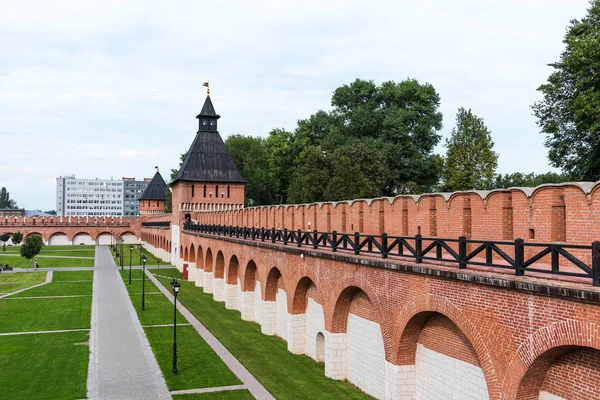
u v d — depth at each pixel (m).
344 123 61.09
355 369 20.97
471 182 47.94
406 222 18.30
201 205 62.97
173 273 61.00
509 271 12.21
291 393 20.09
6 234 97.31
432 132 57.38
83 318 34.44
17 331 30.61
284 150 72.69
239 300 37.31
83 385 21.05
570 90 32.47
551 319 10.43
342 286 20.23
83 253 89.19
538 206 13.03
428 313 15.34
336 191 49.03
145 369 23.23
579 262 9.91
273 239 28.66
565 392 11.31
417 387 16.73
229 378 21.92
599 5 31.36
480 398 14.00
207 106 64.75
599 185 11.21
